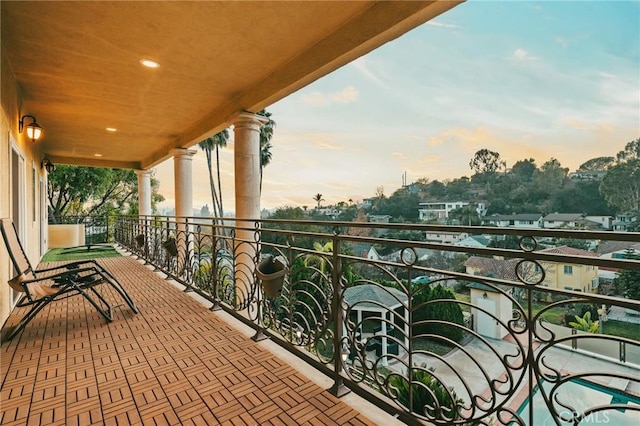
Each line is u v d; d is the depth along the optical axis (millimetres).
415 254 1501
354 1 2518
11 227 2873
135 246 7633
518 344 1164
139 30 2861
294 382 1959
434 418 1466
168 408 1714
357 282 1803
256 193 4520
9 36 2908
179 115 5254
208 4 2529
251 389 1886
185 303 3582
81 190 15406
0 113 2916
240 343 2520
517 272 1179
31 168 5172
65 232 9930
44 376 2027
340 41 2846
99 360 2238
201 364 2184
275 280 2385
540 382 1111
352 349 1825
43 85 3982
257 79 3895
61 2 2473
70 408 1711
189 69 3607
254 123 4434
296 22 2777
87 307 3447
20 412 1673
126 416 1650
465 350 1332
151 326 2885
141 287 4336
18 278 2582
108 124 5746
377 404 1704
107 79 3842
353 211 28016
